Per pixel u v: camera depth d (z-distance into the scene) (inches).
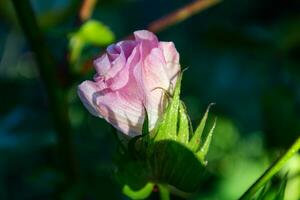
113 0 28.6
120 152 19.9
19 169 33.5
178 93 19.2
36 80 34.7
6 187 34.3
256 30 27.0
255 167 34.7
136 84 19.1
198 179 19.8
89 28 23.4
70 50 23.9
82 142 31.0
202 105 37.9
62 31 23.5
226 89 39.2
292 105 24.1
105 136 32.4
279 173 22.6
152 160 19.7
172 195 21.9
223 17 41.1
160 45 19.2
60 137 23.8
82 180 24.4
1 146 27.3
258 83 38.3
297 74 27.0
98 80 19.2
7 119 28.1
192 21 41.7
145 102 19.3
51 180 23.7
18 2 22.8
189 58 40.1
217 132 35.4
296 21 27.0
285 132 24.0
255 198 20.4
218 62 39.6
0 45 37.8
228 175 34.4
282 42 26.9
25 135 27.4
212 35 27.3
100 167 25.8
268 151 24.2
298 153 23.5
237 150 35.6
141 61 19.0
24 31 23.1
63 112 23.6
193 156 19.6
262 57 30.9
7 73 36.2
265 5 38.7
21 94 33.9
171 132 19.5
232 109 38.4
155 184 20.2
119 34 41.4
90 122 32.6
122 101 19.2
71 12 27.6
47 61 23.3
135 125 19.4
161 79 19.2
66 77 23.7
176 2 44.8
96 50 26.0
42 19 27.3
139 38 19.1
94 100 19.2
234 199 34.1
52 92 23.5
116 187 25.4
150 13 44.1
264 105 24.2
